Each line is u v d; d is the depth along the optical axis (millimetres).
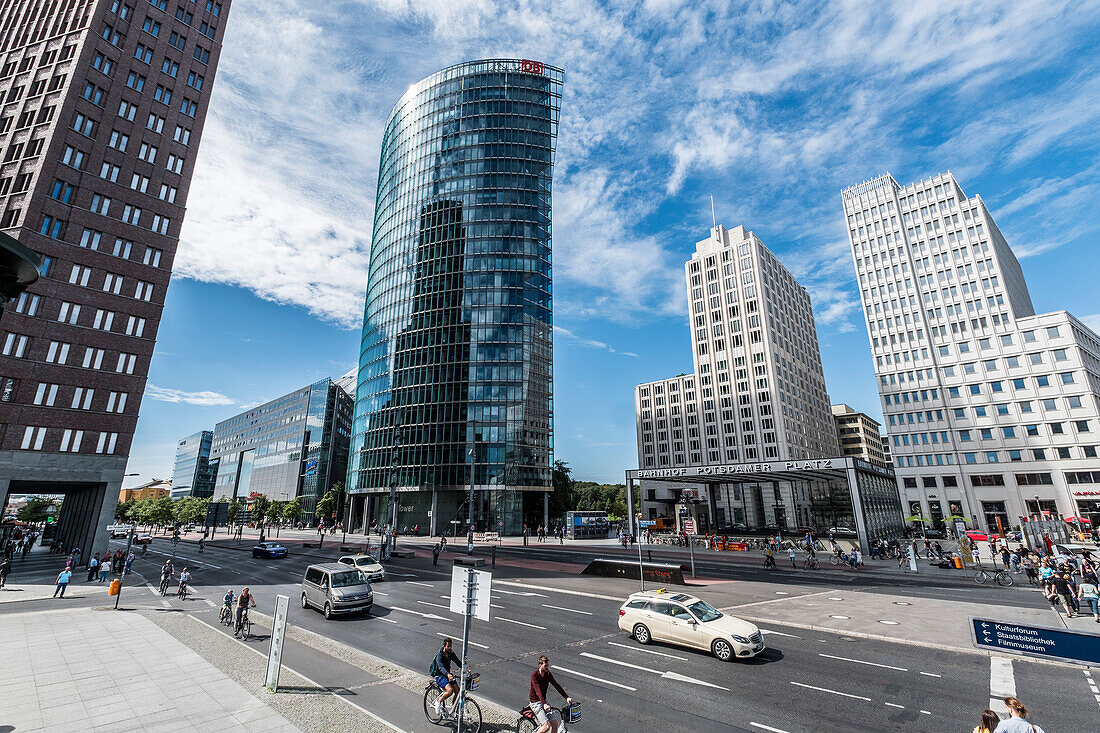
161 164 47094
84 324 40625
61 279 40031
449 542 64125
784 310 125875
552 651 14883
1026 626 13984
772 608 21500
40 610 21031
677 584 28391
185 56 50656
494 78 98562
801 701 10898
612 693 11344
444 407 80500
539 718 8211
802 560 42375
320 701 10438
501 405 79688
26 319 38062
